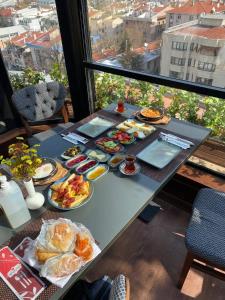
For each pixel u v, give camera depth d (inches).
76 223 39.1
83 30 83.8
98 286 41.5
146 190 45.7
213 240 47.4
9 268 34.0
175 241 68.6
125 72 78.9
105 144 57.5
